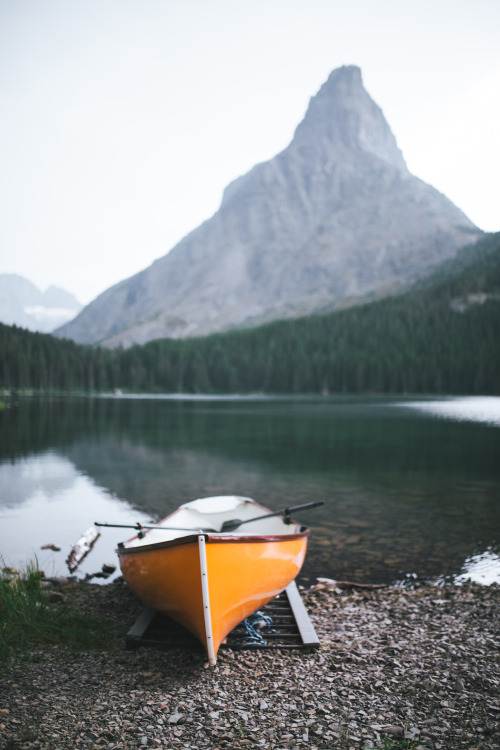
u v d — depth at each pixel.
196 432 41.84
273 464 23.95
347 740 4.20
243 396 175.38
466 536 12.05
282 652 6.07
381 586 8.89
